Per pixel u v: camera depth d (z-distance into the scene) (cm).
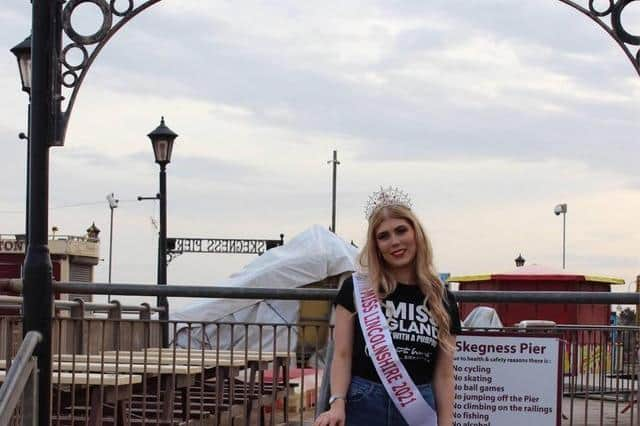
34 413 610
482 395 656
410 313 470
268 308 1551
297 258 1605
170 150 1778
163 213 1773
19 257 4056
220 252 5769
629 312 2338
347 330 475
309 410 1116
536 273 2075
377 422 464
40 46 693
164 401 804
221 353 943
